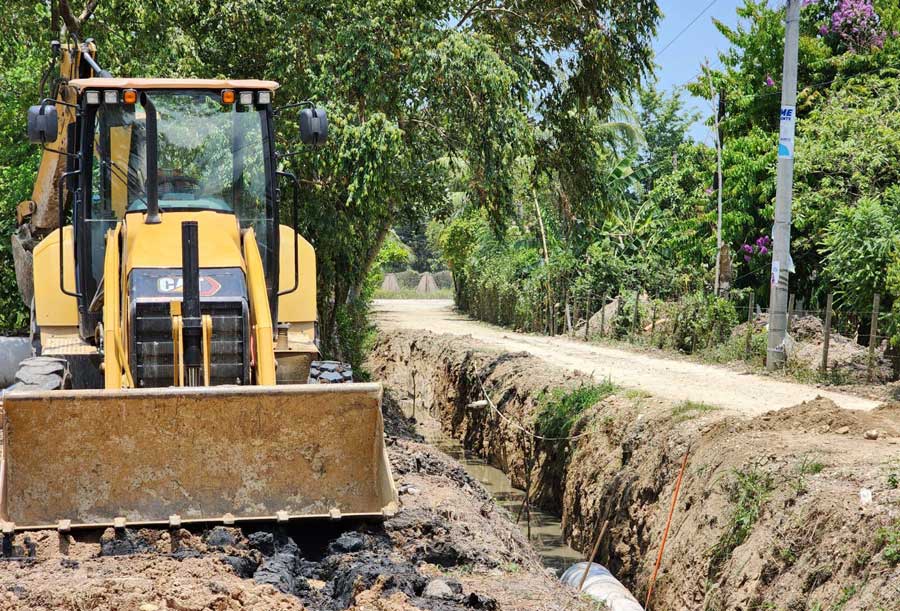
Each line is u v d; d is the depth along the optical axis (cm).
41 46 1950
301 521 738
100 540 695
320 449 744
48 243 932
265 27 1758
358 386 737
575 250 3275
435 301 6856
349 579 637
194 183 874
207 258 807
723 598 926
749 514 950
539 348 2609
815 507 853
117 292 784
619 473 1373
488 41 2019
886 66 2416
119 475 713
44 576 614
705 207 2706
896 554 715
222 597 564
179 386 754
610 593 959
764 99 2553
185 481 724
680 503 1134
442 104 1836
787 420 1132
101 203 856
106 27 1855
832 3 2606
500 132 1833
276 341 910
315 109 884
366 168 1670
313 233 1870
